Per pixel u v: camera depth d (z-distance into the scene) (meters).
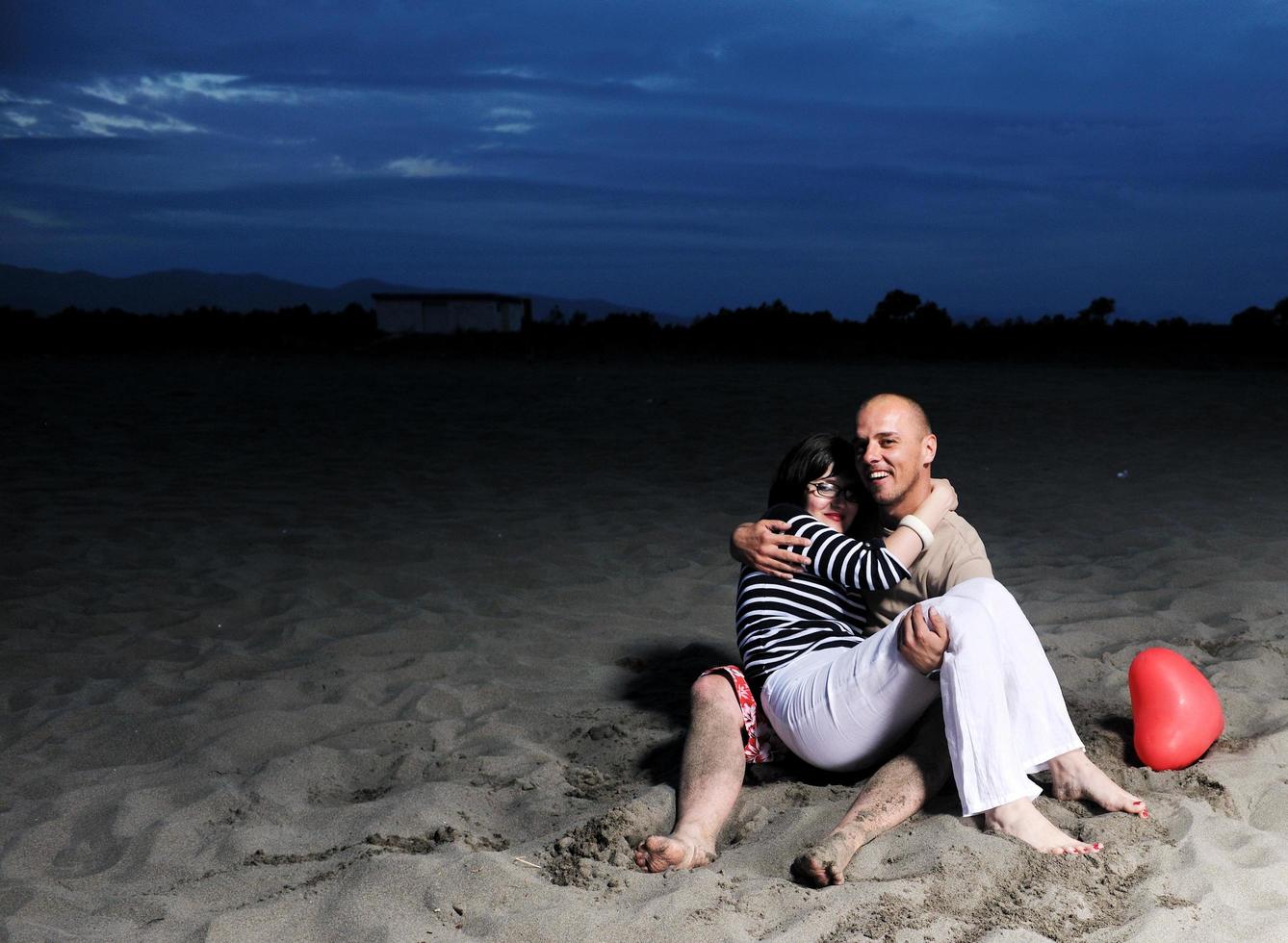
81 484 9.54
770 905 2.68
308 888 2.83
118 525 7.88
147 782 3.75
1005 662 3.07
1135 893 2.70
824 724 3.33
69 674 4.97
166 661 5.13
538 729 4.27
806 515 3.66
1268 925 2.54
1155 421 14.51
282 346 30.86
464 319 33.53
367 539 7.55
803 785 3.50
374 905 2.70
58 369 22.72
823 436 3.84
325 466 10.75
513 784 3.70
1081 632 5.17
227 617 5.81
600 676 4.90
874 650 3.23
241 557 7.02
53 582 6.39
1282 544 6.92
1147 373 23.42
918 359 28.67
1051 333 30.28
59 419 14.10
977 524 7.86
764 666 3.57
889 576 3.41
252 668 5.00
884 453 3.58
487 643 5.36
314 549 7.24
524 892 2.76
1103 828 3.03
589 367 26.08
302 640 5.41
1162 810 3.15
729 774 3.24
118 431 13.04
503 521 8.16
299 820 3.45
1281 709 3.98
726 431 13.61
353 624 5.67
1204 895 2.66
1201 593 5.78
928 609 3.13
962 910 2.64
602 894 2.78
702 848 3.01
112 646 5.34
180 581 6.44
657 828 3.21
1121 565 6.54
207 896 2.88
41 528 7.73
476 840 3.21
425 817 3.37
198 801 3.57
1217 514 8.03
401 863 2.87
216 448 11.80
